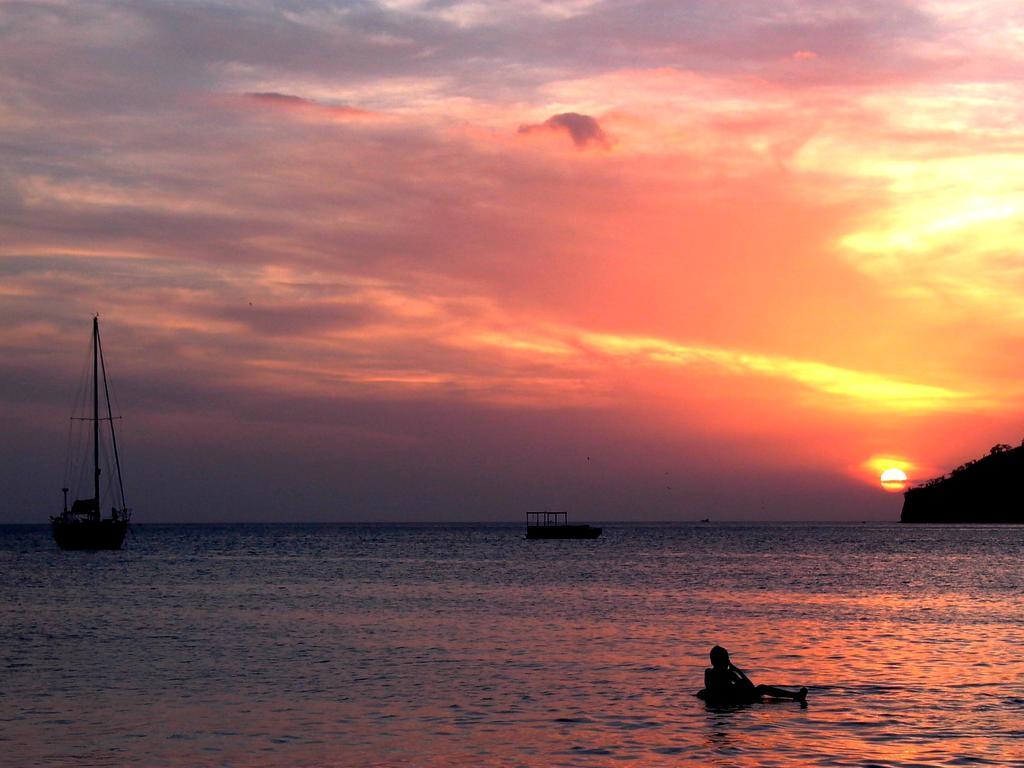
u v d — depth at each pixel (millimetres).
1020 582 76375
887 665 32719
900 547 164750
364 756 20734
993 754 20594
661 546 173125
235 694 27719
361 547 172125
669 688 28438
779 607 54562
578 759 20438
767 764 19953
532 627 44312
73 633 42625
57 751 21281
